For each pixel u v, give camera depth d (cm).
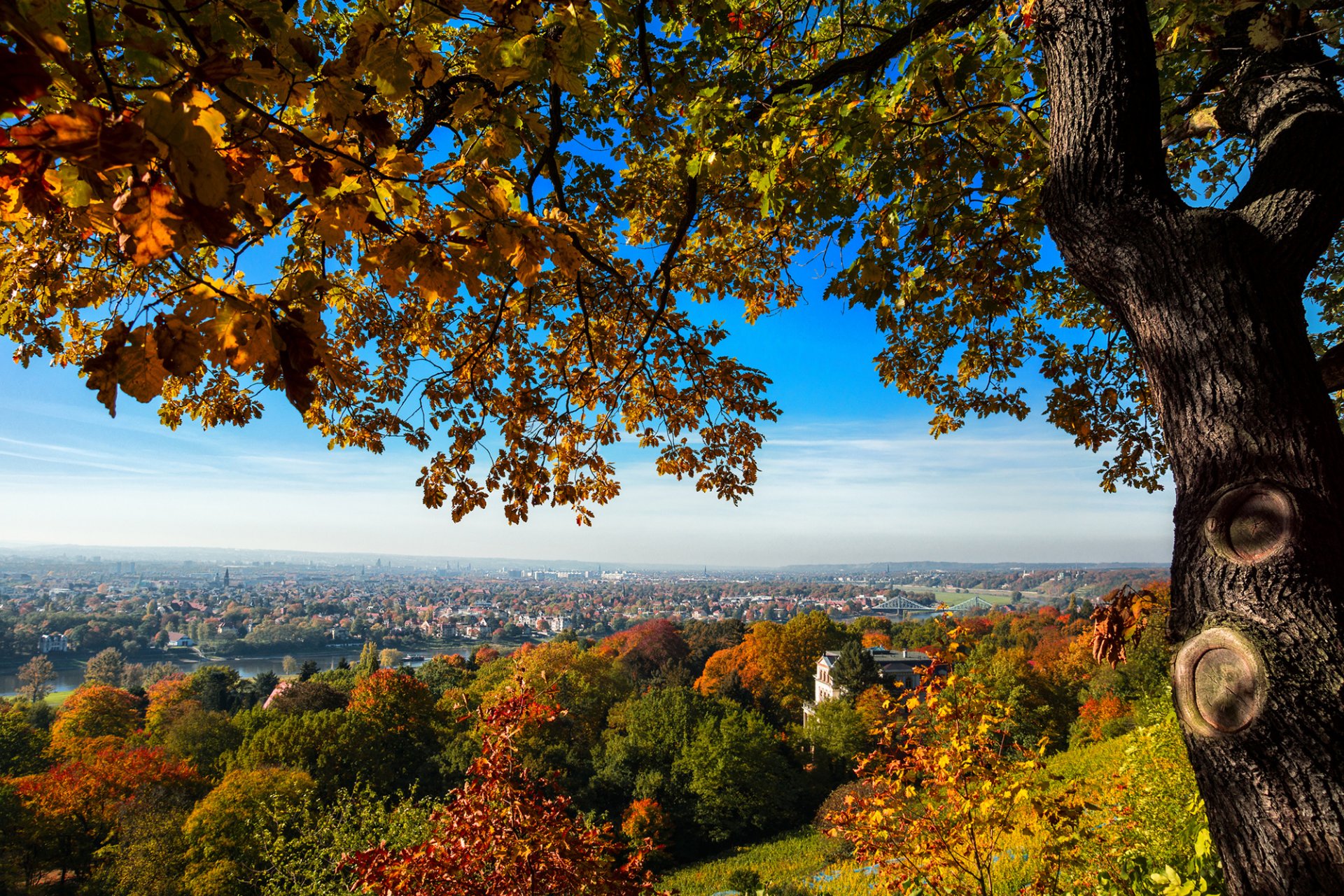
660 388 514
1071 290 619
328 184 131
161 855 2111
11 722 3472
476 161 160
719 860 2722
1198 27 290
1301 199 187
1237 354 177
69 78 106
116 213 105
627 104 428
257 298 122
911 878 516
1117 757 1539
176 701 4544
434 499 512
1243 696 154
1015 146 423
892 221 343
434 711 3303
